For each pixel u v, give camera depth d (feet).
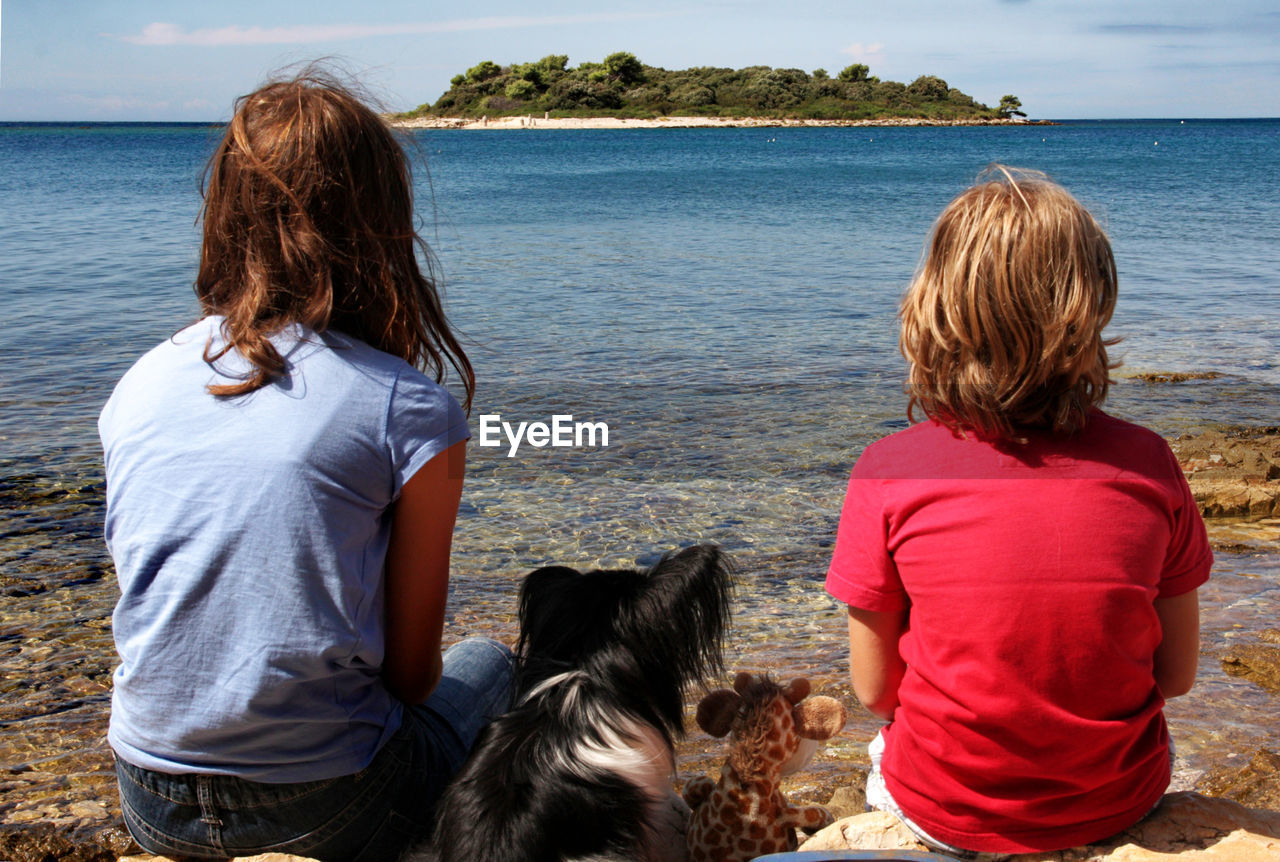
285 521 5.12
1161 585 5.62
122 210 87.30
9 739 10.63
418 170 6.49
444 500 5.75
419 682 6.47
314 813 5.62
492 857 5.41
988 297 5.08
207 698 5.21
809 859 5.37
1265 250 58.70
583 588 6.39
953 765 5.52
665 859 6.31
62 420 23.91
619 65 464.65
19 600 14.60
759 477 20.61
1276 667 12.19
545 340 34.94
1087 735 5.23
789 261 57.72
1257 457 20.70
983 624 5.16
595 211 93.30
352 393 5.38
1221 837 5.59
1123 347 33.17
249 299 5.49
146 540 5.24
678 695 6.19
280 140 5.51
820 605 14.69
